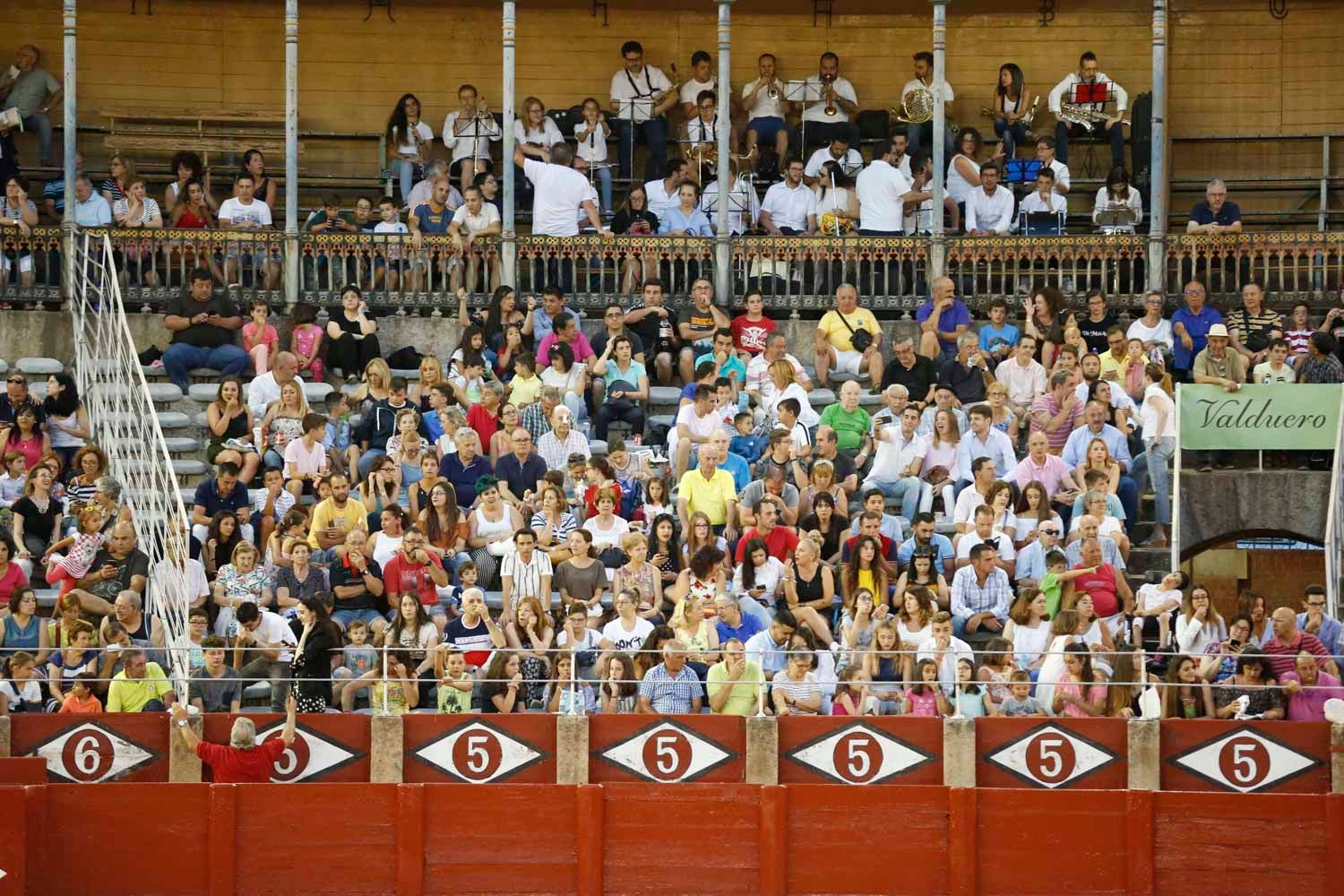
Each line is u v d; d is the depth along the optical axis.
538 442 36.66
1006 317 41.09
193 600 32.72
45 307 41.56
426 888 29.66
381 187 46.47
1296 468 37.69
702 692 31.08
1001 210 43.22
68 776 30.05
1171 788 30.19
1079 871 29.44
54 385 36.88
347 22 46.75
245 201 42.84
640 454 36.44
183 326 39.59
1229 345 38.88
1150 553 36.06
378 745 30.23
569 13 46.84
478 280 42.28
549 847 29.73
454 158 44.81
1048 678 30.84
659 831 29.78
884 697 30.73
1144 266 42.41
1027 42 46.97
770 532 33.72
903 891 29.59
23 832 28.75
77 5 45.94
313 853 29.62
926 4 46.78
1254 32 46.53
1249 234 41.53
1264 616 32.22
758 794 29.78
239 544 32.91
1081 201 46.31
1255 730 30.19
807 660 30.81
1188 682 30.92
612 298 41.84
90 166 45.72
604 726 30.34
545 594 32.81
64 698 30.84
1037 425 37.06
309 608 30.62
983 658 31.34
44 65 45.50
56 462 34.81
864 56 47.00
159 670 30.89
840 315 40.59
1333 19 46.38
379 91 46.81
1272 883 29.34
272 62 46.59
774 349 38.62
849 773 30.20
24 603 31.42
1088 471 34.97
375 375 37.62
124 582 32.62
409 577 32.69
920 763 30.19
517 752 30.31
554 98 46.88
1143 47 46.72
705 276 42.62
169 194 43.62
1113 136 45.09
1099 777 30.19
